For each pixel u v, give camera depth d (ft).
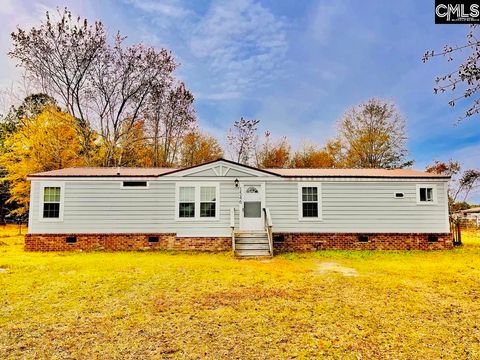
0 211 106.83
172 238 50.39
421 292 26.73
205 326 19.52
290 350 16.40
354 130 127.75
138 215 50.57
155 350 16.34
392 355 15.88
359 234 51.01
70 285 28.60
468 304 23.68
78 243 49.55
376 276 32.37
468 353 16.05
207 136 132.26
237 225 51.03
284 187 52.03
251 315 21.39
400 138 124.06
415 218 51.42
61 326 19.42
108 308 22.72
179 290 27.35
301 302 24.12
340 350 16.40
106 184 50.72
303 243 50.96
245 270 35.35
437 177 51.57
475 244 56.80
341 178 51.83
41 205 49.57
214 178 51.62
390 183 51.90
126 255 45.68
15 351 16.11
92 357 15.56
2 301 24.09
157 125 108.06
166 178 51.26
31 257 43.24
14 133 84.94
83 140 88.48
